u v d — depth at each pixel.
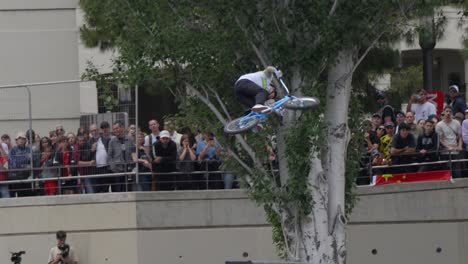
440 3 37.31
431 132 41.59
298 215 37.31
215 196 41.22
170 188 41.03
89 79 38.19
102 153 40.53
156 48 36.25
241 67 37.59
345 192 38.78
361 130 39.00
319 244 37.34
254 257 41.44
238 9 36.09
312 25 36.12
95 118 41.00
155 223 40.72
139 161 40.53
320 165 37.28
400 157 41.81
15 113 41.38
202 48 36.47
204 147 41.31
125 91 40.38
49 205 40.84
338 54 37.09
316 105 31.17
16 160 40.88
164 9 36.69
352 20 36.19
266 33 36.31
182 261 40.94
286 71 36.72
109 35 41.78
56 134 40.88
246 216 41.44
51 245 40.81
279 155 37.03
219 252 41.25
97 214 40.72
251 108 32.19
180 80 37.44
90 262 40.69
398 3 36.59
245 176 38.19
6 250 40.94
